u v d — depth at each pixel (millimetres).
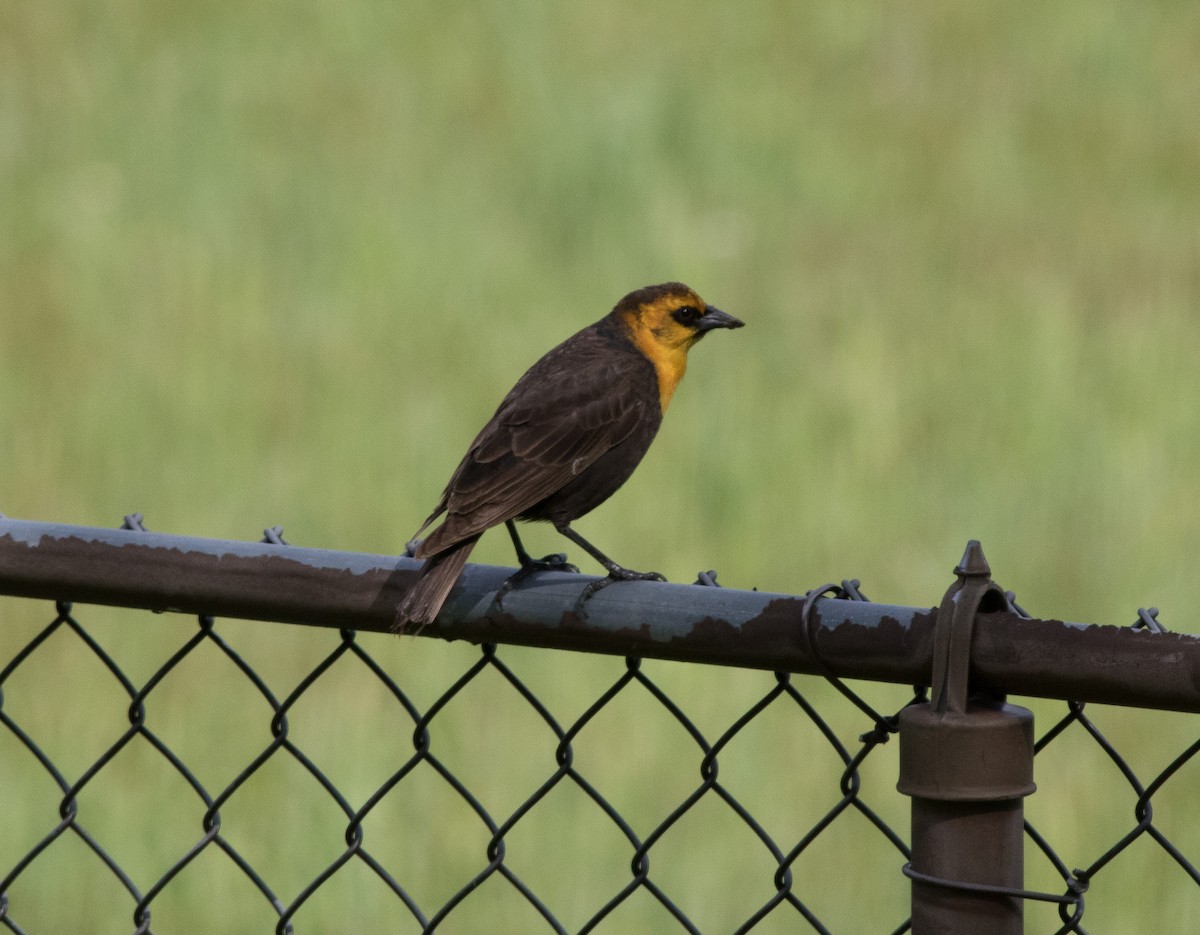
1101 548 12609
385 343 16875
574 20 27938
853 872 9070
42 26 27203
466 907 8727
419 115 24219
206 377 16000
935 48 26031
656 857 9117
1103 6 27359
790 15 27781
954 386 15523
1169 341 16125
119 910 8781
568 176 21344
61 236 19734
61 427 14992
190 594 4926
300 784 9531
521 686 4918
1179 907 8750
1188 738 10039
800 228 20047
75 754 10047
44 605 11586
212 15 28234
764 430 14602
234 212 20703
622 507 13352
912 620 4199
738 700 10523
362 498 13609
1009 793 4098
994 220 19953
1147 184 21141
